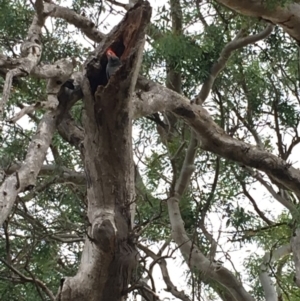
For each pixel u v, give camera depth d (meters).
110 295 5.92
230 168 10.59
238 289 8.93
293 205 9.76
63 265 9.79
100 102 5.64
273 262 10.28
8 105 7.87
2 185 4.74
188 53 9.09
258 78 10.68
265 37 9.75
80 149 6.47
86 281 5.83
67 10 8.45
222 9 10.13
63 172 9.30
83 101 5.86
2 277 8.14
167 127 10.55
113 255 5.73
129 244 5.91
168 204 9.77
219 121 10.53
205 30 9.73
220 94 10.41
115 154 5.91
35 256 8.82
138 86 8.09
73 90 5.84
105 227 5.66
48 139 5.46
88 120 5.86
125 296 6.04
